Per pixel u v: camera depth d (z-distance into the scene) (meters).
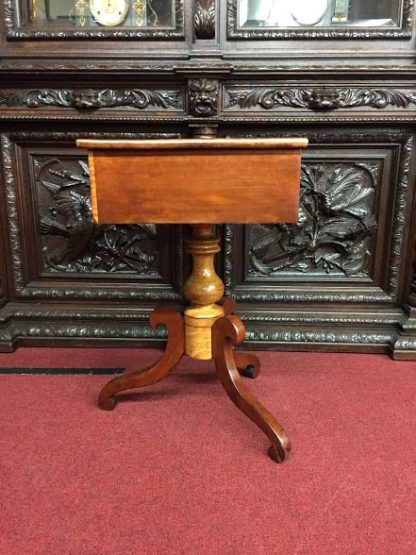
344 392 1.37
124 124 1.51
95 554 0.84
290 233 1.61
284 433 1.08
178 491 0.99
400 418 1.25
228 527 0.90
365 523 0.91
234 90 1.46
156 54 1.48
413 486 1.00
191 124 1.46
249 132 1.52
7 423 1.22
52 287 1.67
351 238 1.61
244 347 1.65
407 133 1.49
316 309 1.66
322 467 1.06
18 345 1.67
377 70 1.40
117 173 0.98
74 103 1.46
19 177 1.58
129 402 1.32
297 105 1.46
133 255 1.65
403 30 1.45
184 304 1.67
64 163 1.58
